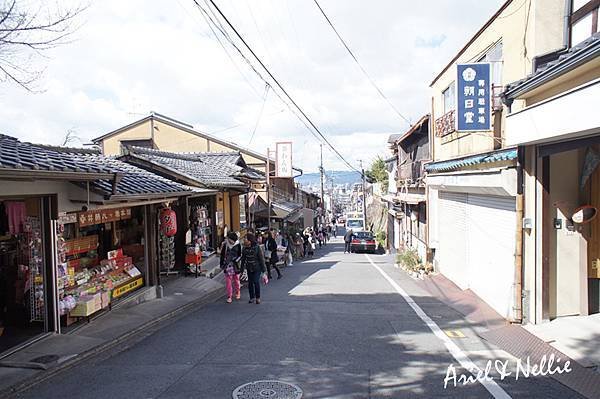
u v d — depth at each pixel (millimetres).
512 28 9055
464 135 12219
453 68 13617
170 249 14914
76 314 8633
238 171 21781
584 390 5336
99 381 6008
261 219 29406
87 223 9750
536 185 8008
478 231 11234
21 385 5832
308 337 7910
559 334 7344
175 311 10180
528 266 8188
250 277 11297
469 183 10914
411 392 5367
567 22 7855
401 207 27969
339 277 16578
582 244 8078
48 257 8023
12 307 8742
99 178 8148
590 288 8227
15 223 7953
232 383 5758
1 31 5848
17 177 6285
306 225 37938
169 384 5781
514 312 8297
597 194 7867
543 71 6609
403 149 26000
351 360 6625
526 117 7461
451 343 7469
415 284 14578
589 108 5672
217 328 8719
